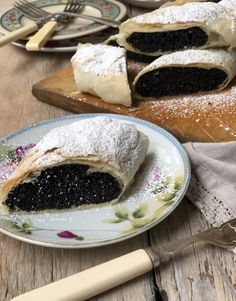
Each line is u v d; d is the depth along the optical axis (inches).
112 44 38.9
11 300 21.7
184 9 36.7
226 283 23.1
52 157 26.1
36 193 26.2
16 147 29.4
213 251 24.1
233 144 28.2
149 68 33.8
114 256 24.4
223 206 25.7
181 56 34.4
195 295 22.8
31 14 44.8
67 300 21.7
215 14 35.9
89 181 26.2
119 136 27.2
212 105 33.4
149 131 29.6
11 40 40.7
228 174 26.8
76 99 34.8
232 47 35.8
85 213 25.9
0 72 39.7
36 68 39.9
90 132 27.1
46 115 34.9
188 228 25.5
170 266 23.7
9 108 35.6
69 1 46.1
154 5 45.9
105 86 33.8
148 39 37.3
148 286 23.1
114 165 25.9
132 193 26.5
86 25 42.3
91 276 22.3
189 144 28.8
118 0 48.5
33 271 24.1
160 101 34.5
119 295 22.8
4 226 24.9
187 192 26.7
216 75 34.3
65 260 24.4
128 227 24.6
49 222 25.5
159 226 25.6
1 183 27.5
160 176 27.2
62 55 41.3
